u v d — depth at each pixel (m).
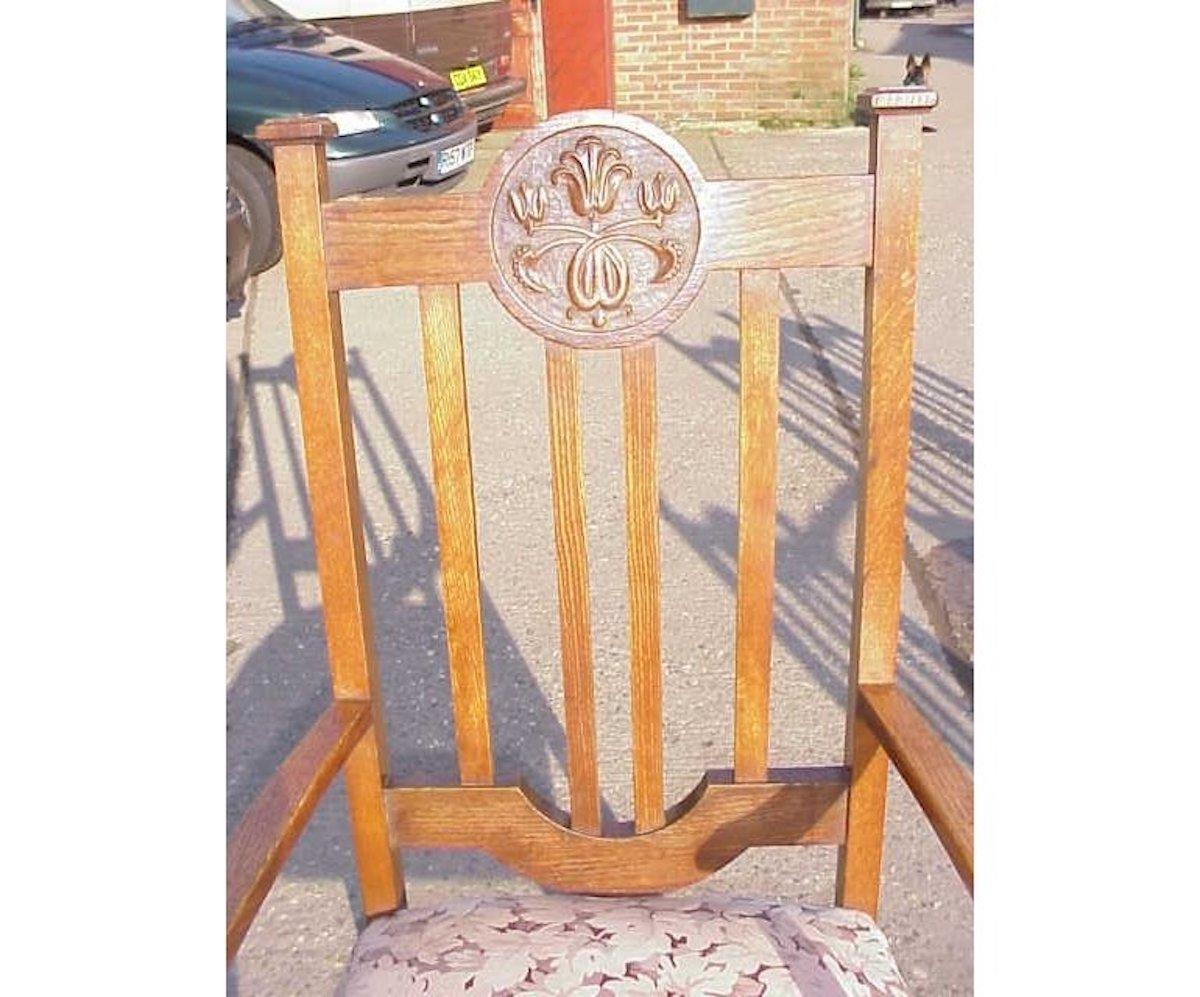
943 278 4.52
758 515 1.14
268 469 3.36
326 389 1.13
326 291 1.12
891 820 1.94
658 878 1.23
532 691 2.36
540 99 7.32
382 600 2.69
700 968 1.05
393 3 5.75
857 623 1.18
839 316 4.37
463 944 1.10
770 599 1.16
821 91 7.34
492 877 1.89
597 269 1.09
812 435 3.37
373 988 1.07
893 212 1.08
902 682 2.25
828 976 1.05
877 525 1.15
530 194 1.08
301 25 4.75
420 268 1.10
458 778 1.24
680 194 1.08
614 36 7.29
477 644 1.19
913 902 1.77
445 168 4.50
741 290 1.10
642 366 1.11
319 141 1.09
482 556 2.87
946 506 2.91
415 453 3.44
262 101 4.07
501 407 3.73
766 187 1.08
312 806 1.00
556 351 1.11
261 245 4.19
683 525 2.95
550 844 1.23
